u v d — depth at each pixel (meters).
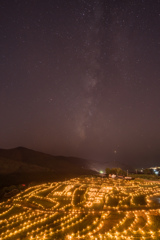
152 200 12.27
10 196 14.35
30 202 12.56
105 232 7.77
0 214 10.52
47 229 8.33
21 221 9.41
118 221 8.87
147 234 7.50
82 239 7.28
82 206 11.35
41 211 10.74
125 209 10.55
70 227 8.39
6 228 8.70
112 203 11.74
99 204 11.60
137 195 13.70
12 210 11.16
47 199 13.18
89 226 8.41
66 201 12.55
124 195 13.73
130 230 7.86
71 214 10.01
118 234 7.54
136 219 9.01
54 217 9.75
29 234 7.95
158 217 9.17
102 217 9.40
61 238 7.44
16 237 7.76
